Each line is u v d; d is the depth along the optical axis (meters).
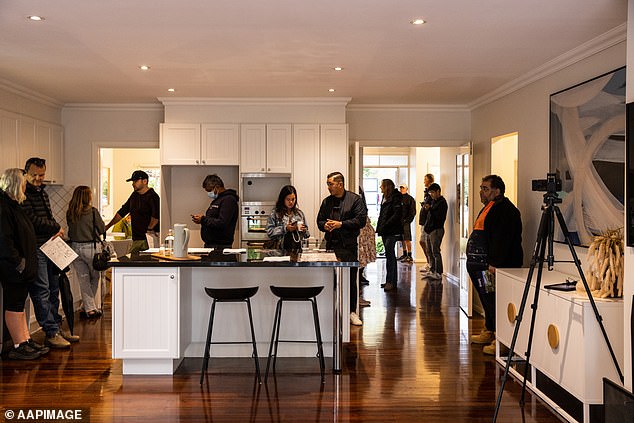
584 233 5.00
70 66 5.84
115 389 4.65
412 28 4.50
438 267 10.15
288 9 4.05
